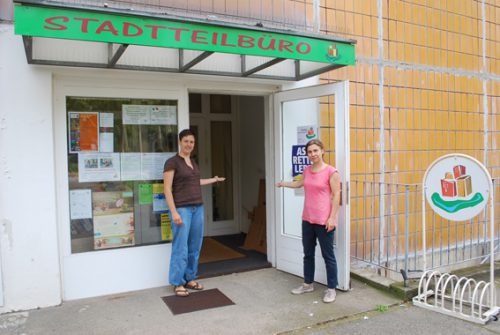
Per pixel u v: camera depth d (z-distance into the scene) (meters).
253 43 3.83
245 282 5.00
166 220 4.83
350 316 4.09
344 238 4.64
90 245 4.50
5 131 3.99
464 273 5.61
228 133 7.60
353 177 5.84
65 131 4.33
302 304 4.34
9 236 4.04
